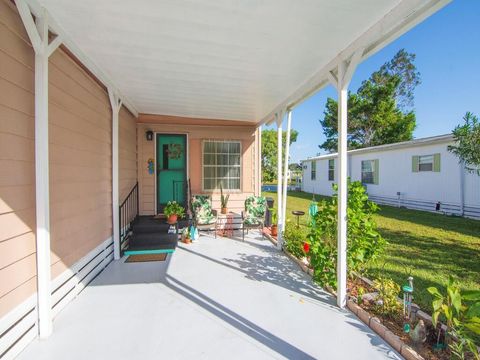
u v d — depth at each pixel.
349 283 2.95
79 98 2.80
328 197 13.37
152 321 2.26
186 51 2.54
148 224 4.77
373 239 2.82
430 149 8.45
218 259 3.94
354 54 2.35
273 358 1.82
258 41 2.34
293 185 22.55
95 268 3.22
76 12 1.93
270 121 5.46
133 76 3.21
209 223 5.18
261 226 5.14
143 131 5.71
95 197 3.23
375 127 16.36
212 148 6.08
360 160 11.61
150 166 5.72
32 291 1.95
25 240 1.89
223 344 1.97
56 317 2.30
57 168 2.36
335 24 2.06
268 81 3.33
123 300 2.63
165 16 1.97
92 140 3.14
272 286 3.01
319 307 2.54
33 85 1.97
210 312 2.42
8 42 1.72
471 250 4.37
